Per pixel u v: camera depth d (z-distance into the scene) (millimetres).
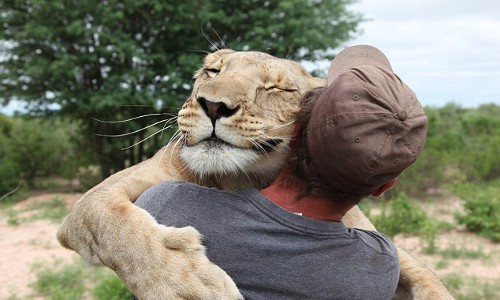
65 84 15633
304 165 1731
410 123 1590
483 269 8758
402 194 11289
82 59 14758
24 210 13922
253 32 14539
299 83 2438
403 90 1635
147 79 15742
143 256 1850
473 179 16953
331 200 1747
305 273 1649
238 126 2104
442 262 8938
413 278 2598
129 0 14797
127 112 15078
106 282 7137
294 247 1654
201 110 2117
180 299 1734
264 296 1655
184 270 1745
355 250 1745
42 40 15094
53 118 17047
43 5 14430
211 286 1683
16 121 19531
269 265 1649
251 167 2172
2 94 16000
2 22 15352
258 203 1704
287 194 1781
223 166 2117
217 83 2121
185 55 14953
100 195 2182
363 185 1637
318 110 1637
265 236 1669
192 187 1812
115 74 14766
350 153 1566
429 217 12375
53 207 14320
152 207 1890
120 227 1956
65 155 18594
